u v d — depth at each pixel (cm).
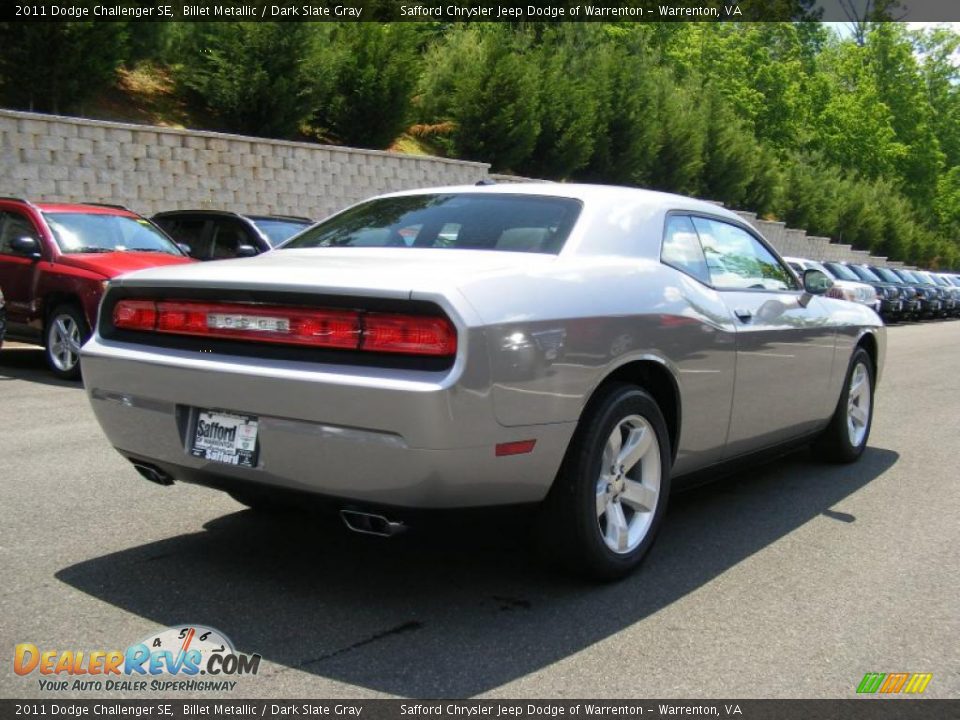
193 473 352
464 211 418
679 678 298
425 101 2681
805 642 330
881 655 322
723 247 472
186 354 345
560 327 334
